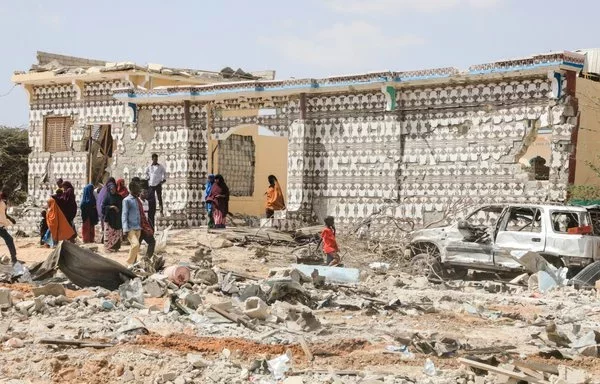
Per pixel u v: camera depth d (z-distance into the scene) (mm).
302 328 12023
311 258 21578
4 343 10953
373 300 15047
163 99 28609
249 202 33844
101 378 9703
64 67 31969
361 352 10828
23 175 38562
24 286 15789
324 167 25797
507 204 19297
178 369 9656
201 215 28828
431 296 16438
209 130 28391
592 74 24281
